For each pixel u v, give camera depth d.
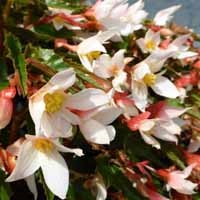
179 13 1.32
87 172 0.48
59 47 0.48
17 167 0.40
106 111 0.44
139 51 0.56
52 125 0.41
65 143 0.47
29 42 0.48
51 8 0.50
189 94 0.58
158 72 0.55
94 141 0.42
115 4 0.50
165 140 0.51
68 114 0.42
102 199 0.47
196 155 0.52
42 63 0.43
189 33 0.61
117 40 0.52
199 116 0.54
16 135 0.45
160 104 0.50
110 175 0.48
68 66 0.44
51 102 0.41
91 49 0.46
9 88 0.42
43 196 0.49
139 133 0.50
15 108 0.45
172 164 0.52
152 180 0.50
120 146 0.49
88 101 0.42
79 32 0.50
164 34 0.60
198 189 0.53
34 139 0.41
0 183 0.43
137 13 0.57
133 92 0.49
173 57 0.56
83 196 0.47
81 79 0.44
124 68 0.50
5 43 0.43
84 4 0.58
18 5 0.48
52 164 0.41
